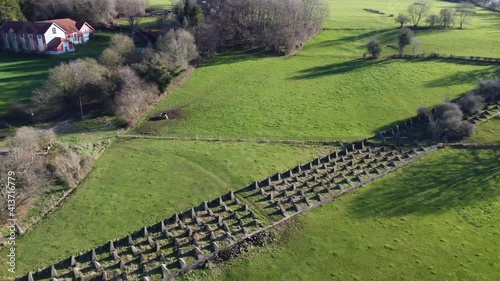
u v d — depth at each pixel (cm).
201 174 5094
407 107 7075
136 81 7131
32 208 4422
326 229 4138
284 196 4597
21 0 12281
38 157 4997
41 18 12538
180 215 4200
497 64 9031
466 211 4381
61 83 6850
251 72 9050
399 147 5638
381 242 3969
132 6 12575
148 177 5041
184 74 8538
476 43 10844
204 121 6700
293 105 7319
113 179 4994
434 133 5866
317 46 11000
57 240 3969
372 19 13962
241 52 10394
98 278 3500
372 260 3753
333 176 4978
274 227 4141
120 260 3647
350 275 3594
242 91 7981
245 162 5366
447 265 3688
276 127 6462
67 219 4275
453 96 7406
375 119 6681
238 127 6481
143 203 4531
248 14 10606
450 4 17550
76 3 12519
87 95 7131
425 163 5278
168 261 3678
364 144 5709
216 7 11100
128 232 4072
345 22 13438
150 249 3794
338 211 4403
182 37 8838
